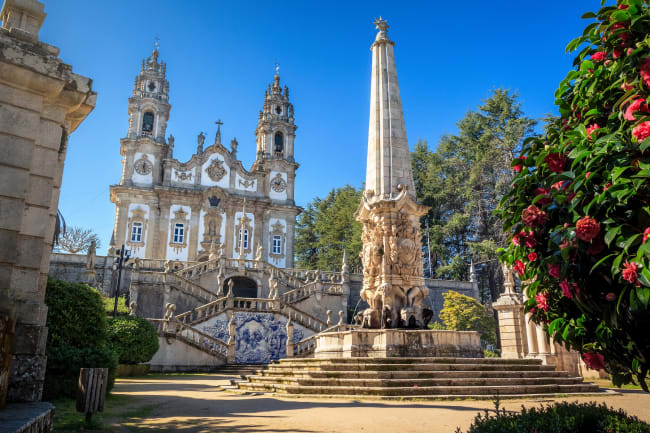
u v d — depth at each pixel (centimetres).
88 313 1065
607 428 494
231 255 4775
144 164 4753
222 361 2458
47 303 1006
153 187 4656
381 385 1140
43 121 734
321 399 1094
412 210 1616
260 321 2745
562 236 409
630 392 1384
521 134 4266
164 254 4544
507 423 484
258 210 5000
